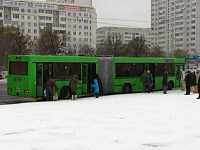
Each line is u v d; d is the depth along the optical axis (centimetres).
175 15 15562
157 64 3088
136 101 2019
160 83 3102
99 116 1353
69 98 2430
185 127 1087
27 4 12056
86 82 2567
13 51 6044
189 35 14862
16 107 1761
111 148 812
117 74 2794
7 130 1060
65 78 2409
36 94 2250
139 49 6588
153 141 885
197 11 14462
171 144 852
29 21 12081
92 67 2614
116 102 1977
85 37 13150
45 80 2298
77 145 844
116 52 6312
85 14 13162
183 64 3359
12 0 11794
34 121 1241
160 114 1397
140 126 1109
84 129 1065
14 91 2319
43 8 12344
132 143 863
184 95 2492
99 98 2338
